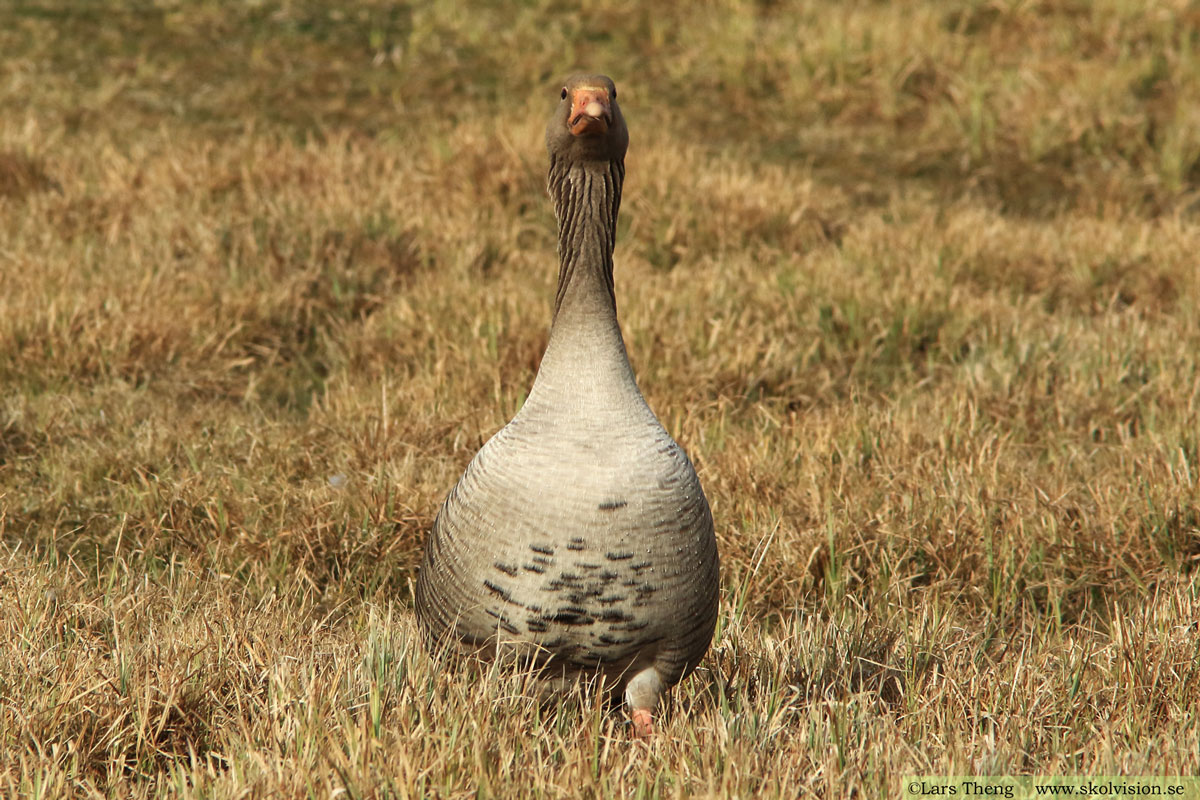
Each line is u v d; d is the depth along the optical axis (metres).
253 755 8.84
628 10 41.28
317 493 15.09
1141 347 19.86
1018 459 16.81
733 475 15.59
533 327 20.14
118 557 13.50
